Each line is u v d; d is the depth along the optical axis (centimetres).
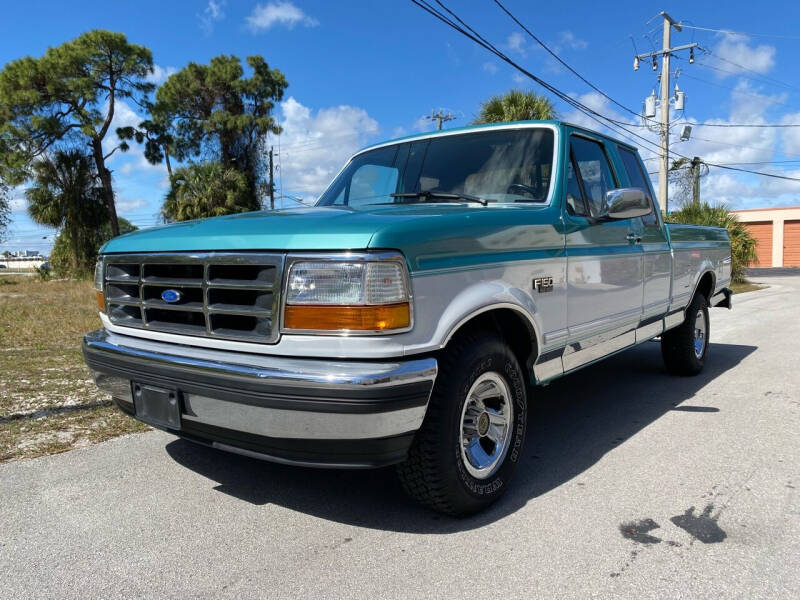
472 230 286
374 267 240
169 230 314
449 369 274
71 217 3256
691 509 306
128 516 300
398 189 404
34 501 316
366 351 241
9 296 1781
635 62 2417
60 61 3117
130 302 315
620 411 489
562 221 355
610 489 332
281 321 252
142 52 3312
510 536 279
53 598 231
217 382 259
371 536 280
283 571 250
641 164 502
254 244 261
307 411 241
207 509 308
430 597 231
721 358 719
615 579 243
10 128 3073
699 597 230
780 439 414
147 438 414
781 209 4500
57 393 519
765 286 2273
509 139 391
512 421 317
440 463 272
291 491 331
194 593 235
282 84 4122
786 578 243
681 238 545
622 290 427
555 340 346
